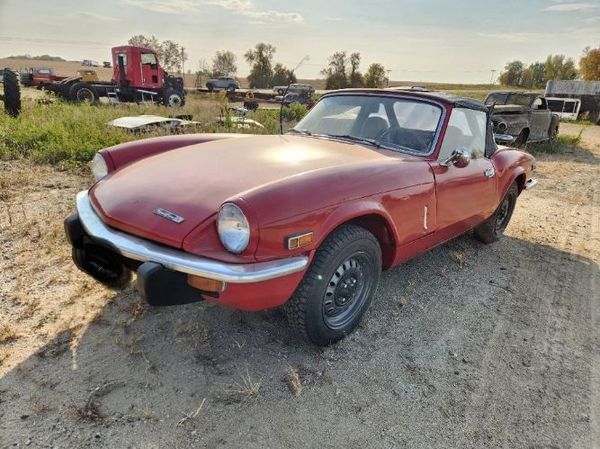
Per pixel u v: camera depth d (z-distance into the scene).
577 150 13.83
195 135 3.83
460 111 3.78
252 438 2.21
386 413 2.45
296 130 4.11
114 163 3.33
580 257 4.89
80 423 2.20
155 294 2.29
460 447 2.28
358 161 3.01
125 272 2.74
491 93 13.34
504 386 2.74
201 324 3.01
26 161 6.71
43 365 2.54
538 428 2.44
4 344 2.68
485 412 2.52
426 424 2.40
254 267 2.28
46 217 4.53
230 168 2.83
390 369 2.79
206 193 2.53
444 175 3.43
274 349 2.85
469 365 2.90
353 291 2.95
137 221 2.49
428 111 3.61
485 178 4.07
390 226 2.97
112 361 2.61
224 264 2.25
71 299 3.17
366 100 3.90
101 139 7.55
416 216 3.20
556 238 5.45
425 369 2.83
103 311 3.06
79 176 6.17
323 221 2.49
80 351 2.67
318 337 2.80
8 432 2.11
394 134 3.60
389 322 3.29
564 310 3.72
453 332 3.26
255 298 2.38
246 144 3.43
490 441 2.33
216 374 2.60
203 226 2.33
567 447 2.33
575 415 2.55
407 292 3.75
